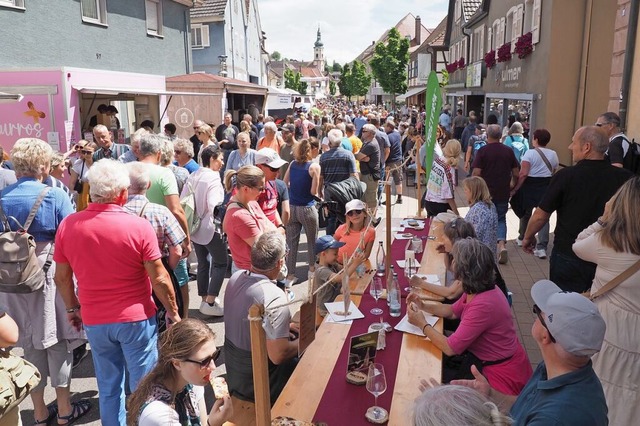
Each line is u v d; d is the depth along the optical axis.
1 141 9.05
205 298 6.38
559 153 13.71
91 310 3.55
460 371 3.70
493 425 1.84
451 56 33.41
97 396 4.70
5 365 2.88
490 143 7.98
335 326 3.93
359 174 9.91
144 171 4.38
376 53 52.38
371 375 2.88
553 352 2.22
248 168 4.77
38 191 4.21
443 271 5.14
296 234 7.23
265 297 3.33
